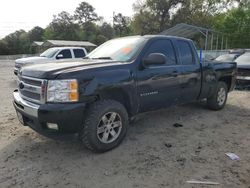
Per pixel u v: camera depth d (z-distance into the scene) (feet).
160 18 148.46
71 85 12.25
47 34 253.65
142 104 15.52
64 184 10.92
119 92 14.32
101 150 13.61
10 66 91.76
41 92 12.44
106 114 13.47
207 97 21.45
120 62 14.70
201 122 19.31
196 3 150.41
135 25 152.66
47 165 12.51
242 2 137.08
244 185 10.84
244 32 129.18
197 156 13.52
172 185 10.84
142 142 15.30
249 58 37.68
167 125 18.47
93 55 17.56
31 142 15.19
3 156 13.44
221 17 147.13
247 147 14.78
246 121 19.74
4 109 22.99
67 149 14.24
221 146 14.88
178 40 18.44
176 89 17.57
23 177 11.46
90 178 11.38
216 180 11.21
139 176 11.54
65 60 15.70
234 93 32.01
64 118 12.09
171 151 14.11
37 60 40.37
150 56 14.90
